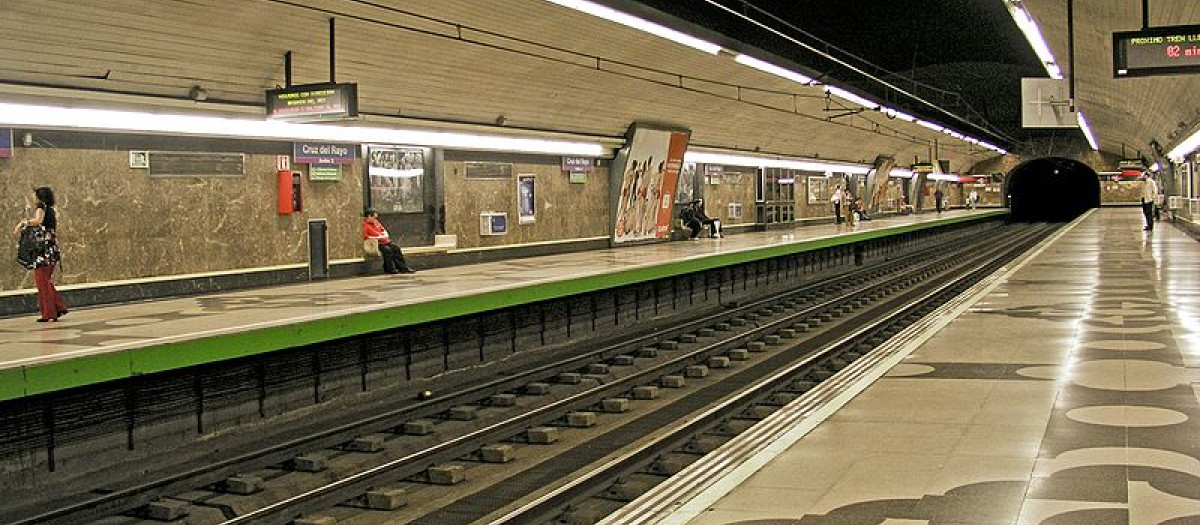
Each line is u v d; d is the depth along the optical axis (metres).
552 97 22.16
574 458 9.22
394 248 19.33
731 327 17.84
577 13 17.91
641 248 27.03
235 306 13.25
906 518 6.14
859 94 27.72
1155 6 17.91
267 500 7.85
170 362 9.28
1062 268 25.19
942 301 21.02
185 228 15.90
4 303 13.25
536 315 15.44
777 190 40.00
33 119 13.11
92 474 8.68
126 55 13.39
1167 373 10.62
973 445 7.86
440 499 7.98
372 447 9.27
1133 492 6.48
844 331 17.97
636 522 6.32
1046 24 24.97
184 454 9.41
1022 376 10.73
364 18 14.98
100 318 12.29
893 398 9.80
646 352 14.79
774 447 8.02
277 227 17.50
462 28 16.66
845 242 31.22
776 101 31.83
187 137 15.84
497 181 23.19
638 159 27.64
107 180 14.73
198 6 13.15
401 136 19.30
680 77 24.58
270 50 14.99
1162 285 19.94
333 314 11.43
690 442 9.13
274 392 10.61
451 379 13.23
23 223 12.01
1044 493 6.52
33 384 8.11
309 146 17.98
